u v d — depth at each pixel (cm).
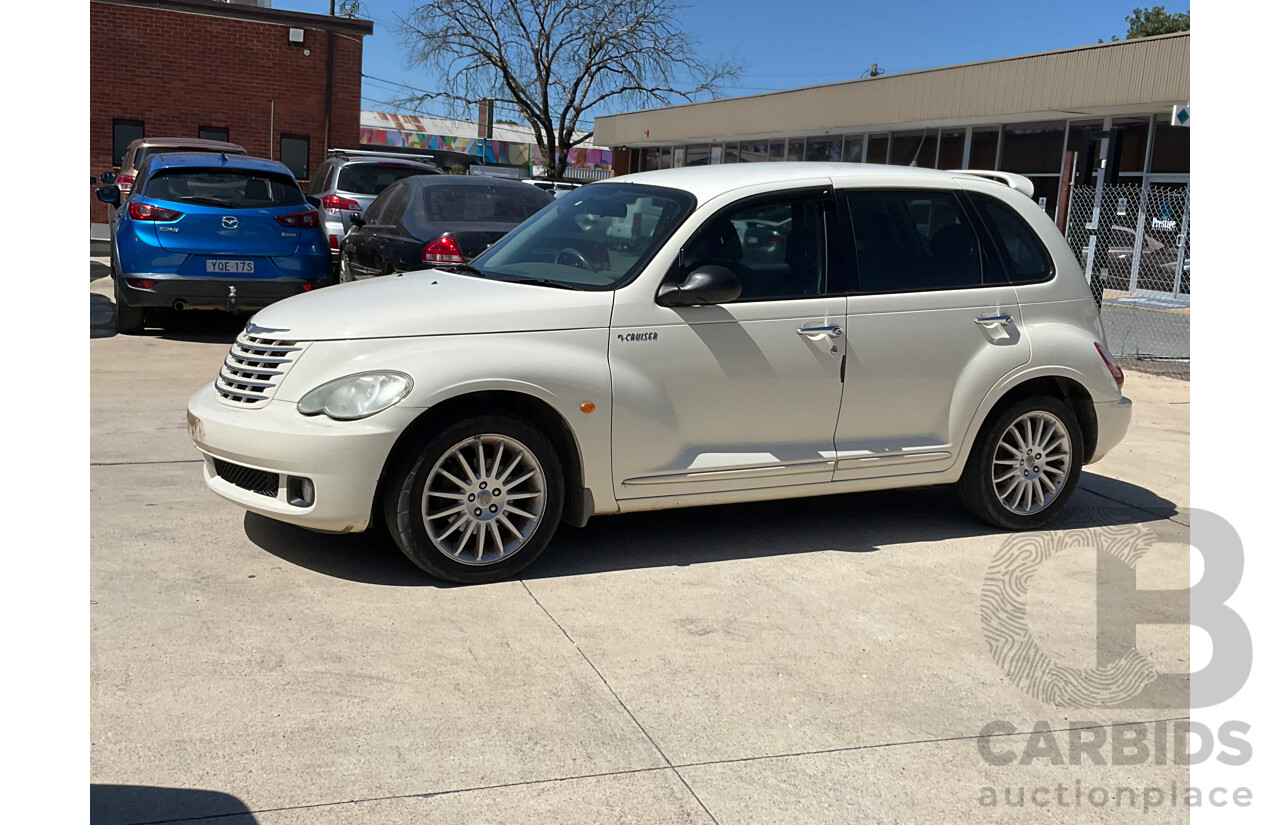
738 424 488
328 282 1017
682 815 294
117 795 286
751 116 3184
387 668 368
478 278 497
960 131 2572
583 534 524
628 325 462
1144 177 2058
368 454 419
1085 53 2064
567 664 380
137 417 697
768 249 495
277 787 295
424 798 294
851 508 591
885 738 343
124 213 982
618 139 4034
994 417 541
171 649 372
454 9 3669
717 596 451
